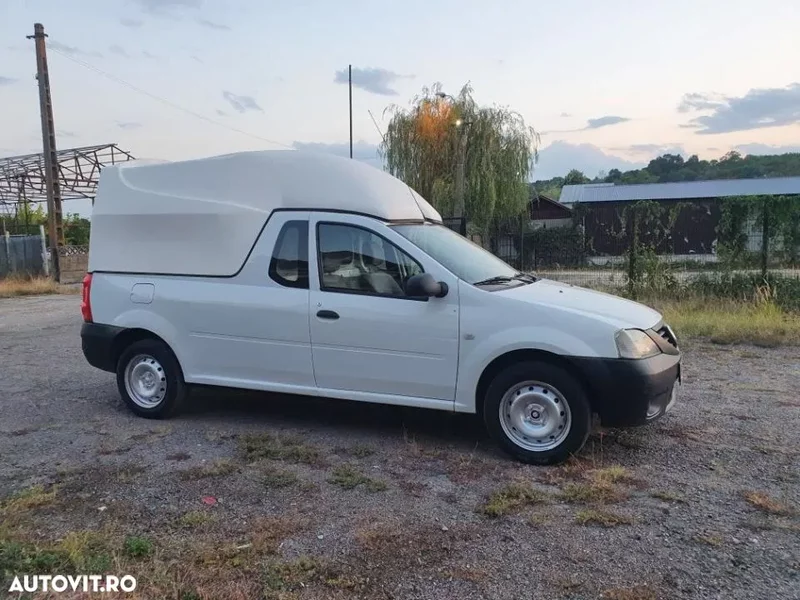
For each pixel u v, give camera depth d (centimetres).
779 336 908
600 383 449
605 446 501
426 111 2614
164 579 312
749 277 1148
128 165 607
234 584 309
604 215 1712
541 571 324
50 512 393
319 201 533
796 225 1129
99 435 543
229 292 551
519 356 477
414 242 507
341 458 484
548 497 411
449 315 481
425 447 507
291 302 527
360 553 341
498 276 529
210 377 565
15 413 609
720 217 1185
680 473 447
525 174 2652
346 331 509
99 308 600
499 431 477
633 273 1227
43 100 2456
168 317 572
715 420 563
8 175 3212
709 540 352
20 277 2362
